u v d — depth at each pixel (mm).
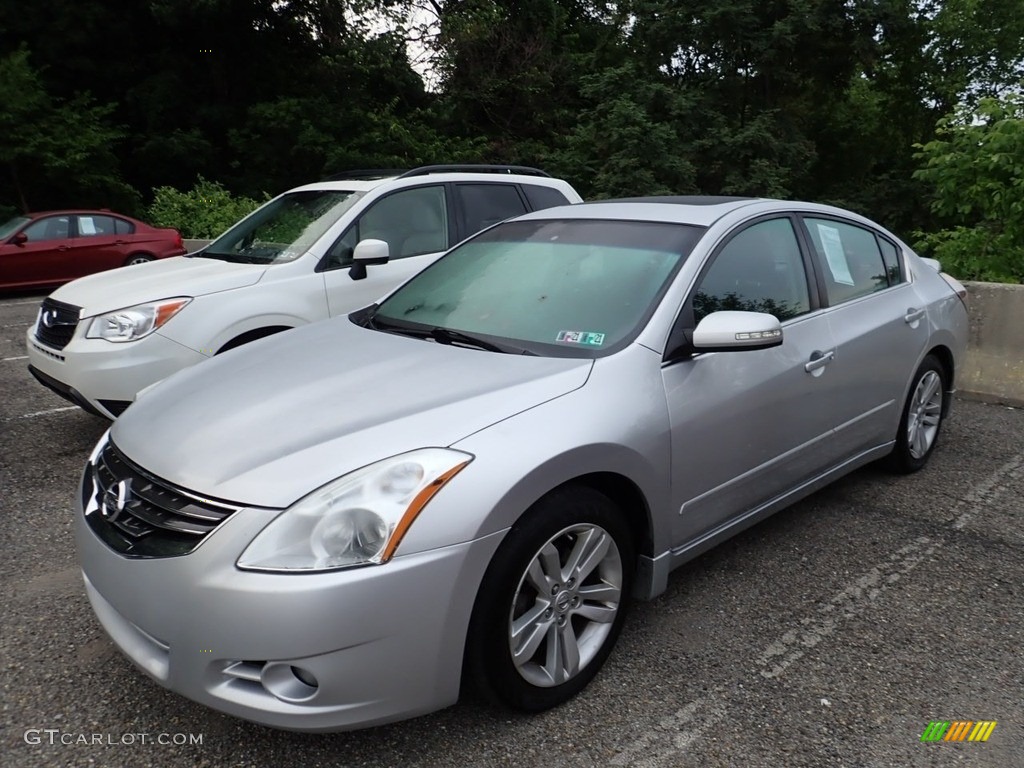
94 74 21297
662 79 23359
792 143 21188
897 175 24672
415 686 2254
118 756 2430
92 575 2473
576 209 3953
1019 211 8391
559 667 2605
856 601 3359
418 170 6168
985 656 2977
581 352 2965
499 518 2332
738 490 3285
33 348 5148
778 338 2918
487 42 23688
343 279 5383
